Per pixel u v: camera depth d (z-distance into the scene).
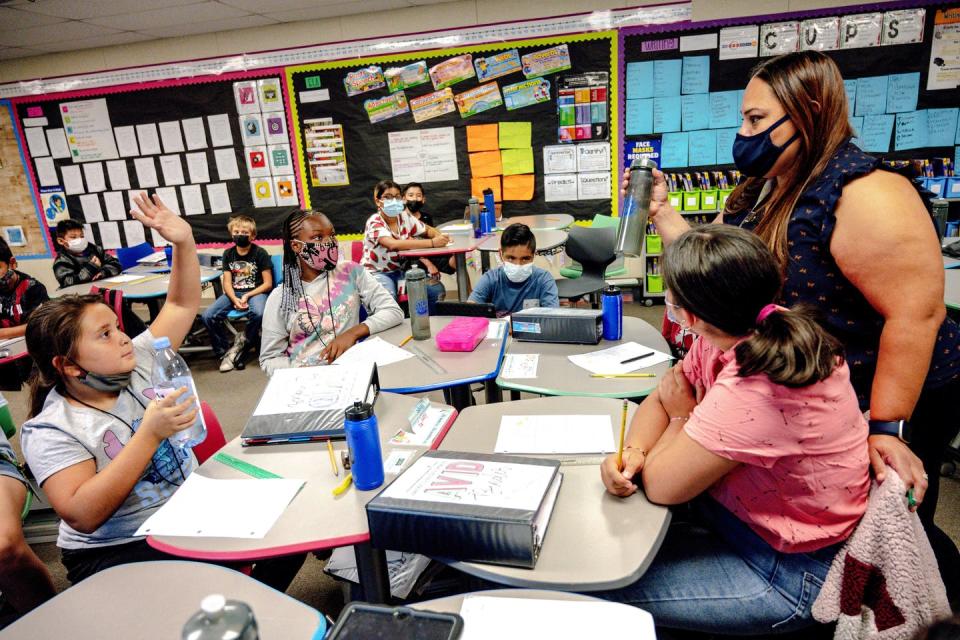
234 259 4.31
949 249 2.85
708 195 4.73
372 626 0.77
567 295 3.71
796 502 0.97
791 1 4.38
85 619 0.86
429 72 5.05
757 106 1.22
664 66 4.68
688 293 0.96
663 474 1.02
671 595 1.05
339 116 5.28
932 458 1.21
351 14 4.95
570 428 1.38
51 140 5.71
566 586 0.89
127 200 5.80
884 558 0.91
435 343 2.08
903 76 4.40
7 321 3.11
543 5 4.73
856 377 1.18
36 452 1.23
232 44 5.19
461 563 0.96
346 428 1.13
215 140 5.51
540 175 5.16
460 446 1.33
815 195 1.14
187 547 1.02
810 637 1.04
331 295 2.24
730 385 0.95
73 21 4.44
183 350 4.50
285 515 1.10
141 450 1.18
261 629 0.81
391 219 4.14
